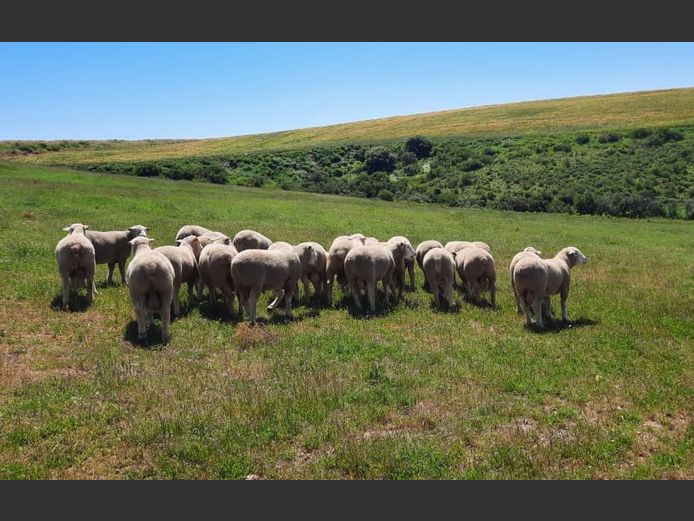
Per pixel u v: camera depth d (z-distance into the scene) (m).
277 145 110.00
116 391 9.64
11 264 18.27
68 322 13.28
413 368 11.46
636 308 17.23
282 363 11.38
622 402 10.13
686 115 93.06
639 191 60.16
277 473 7.66
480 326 14.88
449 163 82.62
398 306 16.72
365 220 40.31
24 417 8.61
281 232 30.61
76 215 30.34
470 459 8.07
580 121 99.31
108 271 19.81
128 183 52.97
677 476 7.82
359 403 9.72
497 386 10.67
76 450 7.90
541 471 7.81
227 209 39.59
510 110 125.62
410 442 8.36
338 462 7.89
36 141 121.62
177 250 14.65
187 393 9.72
